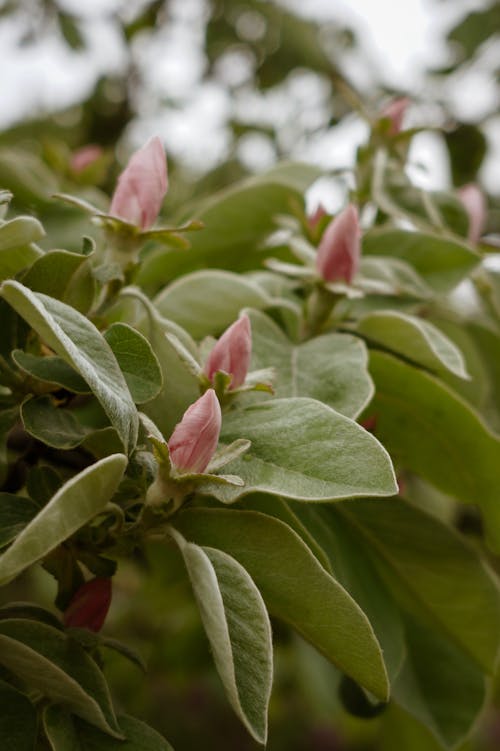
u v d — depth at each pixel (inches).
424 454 26.4
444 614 26.4
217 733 63.3
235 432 22.0
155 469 21.8
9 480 23.7
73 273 22.5
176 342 22.9
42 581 48.4
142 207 23.9
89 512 20.6
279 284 28.0
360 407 23.5
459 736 26.5
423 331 25.2
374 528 26.0
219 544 21.7
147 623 48.6
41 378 21.7
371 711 26.5
